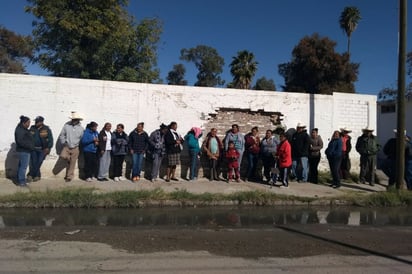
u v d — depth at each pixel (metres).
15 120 12.09
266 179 13.58
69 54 21.00
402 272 5.40
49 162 12.35
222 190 11.59
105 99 12.81
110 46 21.88
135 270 5.29
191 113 13.55
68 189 10.37
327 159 14.48
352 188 12.94
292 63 42.38
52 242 6.58
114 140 12.18
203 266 5.52
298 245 6.76
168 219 8.85
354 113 14.94
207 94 13.71
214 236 7.30
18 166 11.71
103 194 10.11
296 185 12.98
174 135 12.58
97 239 6.83
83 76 21.61
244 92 14.03
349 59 40.78
